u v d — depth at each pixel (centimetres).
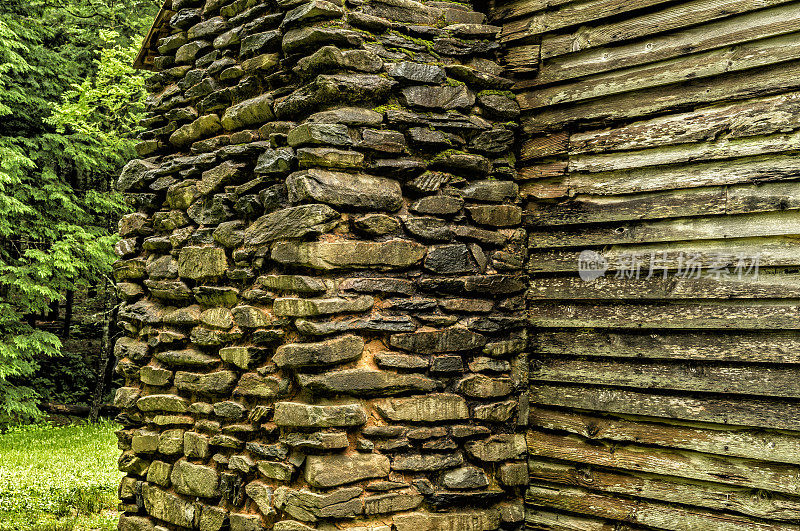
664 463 346
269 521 346
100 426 1216
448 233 375
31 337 1174
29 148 1212
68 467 770
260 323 362
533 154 407
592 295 377
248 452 364
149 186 479
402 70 363
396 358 345
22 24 1240
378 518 333
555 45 399
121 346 476
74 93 1098
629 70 370
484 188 391
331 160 339
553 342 393
